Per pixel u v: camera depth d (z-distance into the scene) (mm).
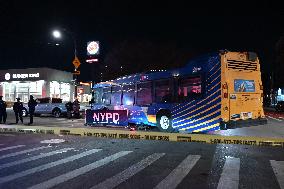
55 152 9164
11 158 8305
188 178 6027
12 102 47875
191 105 12156
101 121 15938
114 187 5469
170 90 13195
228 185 5535
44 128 14516
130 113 15477
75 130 13211
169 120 13273
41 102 28297
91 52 37594
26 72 48812
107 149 9547
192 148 9602
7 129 15219
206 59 11703
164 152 8930
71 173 6523
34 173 6559
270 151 8953
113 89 17094
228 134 13867
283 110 41500
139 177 6141
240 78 11570
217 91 11219
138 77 15078
